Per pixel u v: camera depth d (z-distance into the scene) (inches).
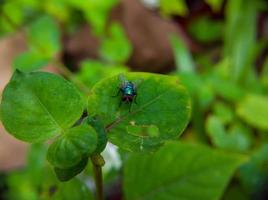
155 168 10.7
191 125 27.0
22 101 7.8
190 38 34.2
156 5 34.1
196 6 35.4
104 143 7.9
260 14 35.6
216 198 10.7
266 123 25.3
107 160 17.7
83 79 22.5
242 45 30.0
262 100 26.1
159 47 32.9
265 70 30.1
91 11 29.0
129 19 33.3
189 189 10.8
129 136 8.1
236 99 25.8
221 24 34.2
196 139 26.1
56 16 29.5
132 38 32.8
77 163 7.9
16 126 7.8
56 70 28.4
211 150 10.7
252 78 29.2
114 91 8.2
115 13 33.3
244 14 30.5
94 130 7.6
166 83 8.2
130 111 8.2
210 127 23.1
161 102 8.2
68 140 7.6
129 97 8.1
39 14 29.5
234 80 29.0
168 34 33.4
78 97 7.9
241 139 23.0
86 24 31.8
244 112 25.6
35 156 21.1
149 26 33.2
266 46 33.7
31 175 20.8
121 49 26.1
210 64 30.9
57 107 7.9
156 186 10.8
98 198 8.7
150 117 8.2
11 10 28.4
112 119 8.2
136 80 8.2
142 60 32.7
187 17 34.8
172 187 10.8
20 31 29.2
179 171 10.7
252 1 30.7
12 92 7.8
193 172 10.8
